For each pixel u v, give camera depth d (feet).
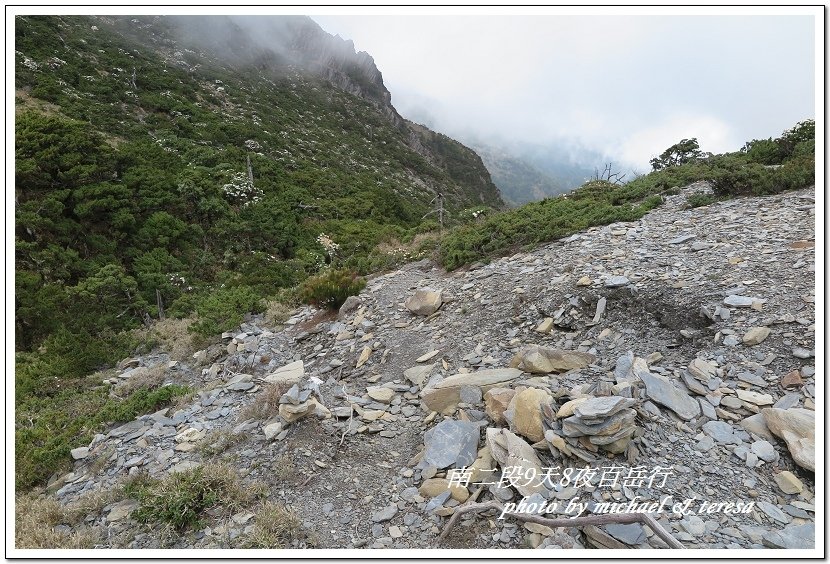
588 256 31.07
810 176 35.70
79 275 58.29
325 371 28.22
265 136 161.58
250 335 37.14
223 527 15.28
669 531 12.07
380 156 230.89
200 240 80.02
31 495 20.76
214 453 20.04
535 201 62.28
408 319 32.30
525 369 20.71
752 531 11.85
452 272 40.42
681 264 25.71
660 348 19.98
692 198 39.93
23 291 47.06
